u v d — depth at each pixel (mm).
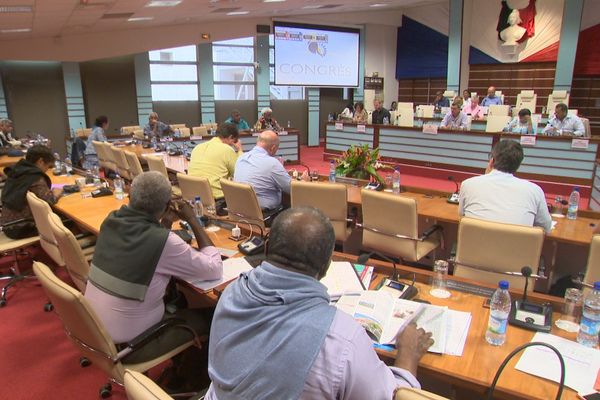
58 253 2768
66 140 9711
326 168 8438
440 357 1338
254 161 3469
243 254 2209
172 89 11164
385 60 13250
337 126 8883
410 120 7910
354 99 12969
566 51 9500
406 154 7746
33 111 9875
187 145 7074
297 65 11477
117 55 9281
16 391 2242
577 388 1195
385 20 12820
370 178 4020
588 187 5930
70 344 2658
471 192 2617
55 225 2211
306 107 12906
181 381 2205
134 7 6328
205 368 2230
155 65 10844
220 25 10258
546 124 7648
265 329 1000
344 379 952
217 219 2768
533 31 10680
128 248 1751
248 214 3137
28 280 3518
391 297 1594
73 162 6953
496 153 2588
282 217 1117
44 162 3439
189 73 11281
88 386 2283
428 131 7348
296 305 1011
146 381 1050
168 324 1811
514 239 2125
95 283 1791
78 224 3291
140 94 10703
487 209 2533
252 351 996
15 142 7215
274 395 960
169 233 1793
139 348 1754
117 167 5934
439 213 3068
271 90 12289
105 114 10469
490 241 2189
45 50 8703
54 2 5129
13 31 7348
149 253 1741
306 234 1066
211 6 7332
